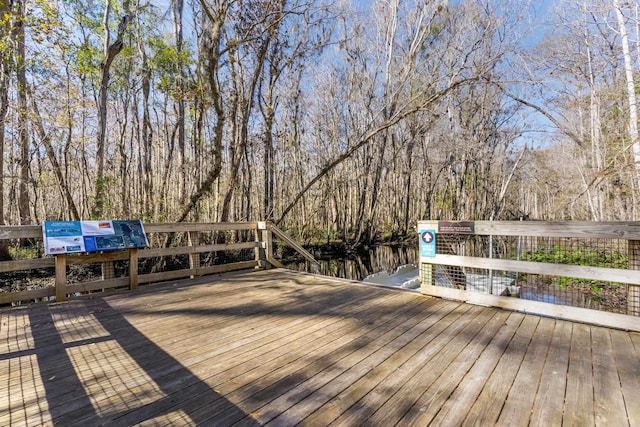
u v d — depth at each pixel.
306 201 18.95
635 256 2.89
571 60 11.07
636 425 1.67
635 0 8.99
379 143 17.83
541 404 1.85
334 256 15.03
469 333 2.90
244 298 4.09
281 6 8.36
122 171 12.97
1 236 3.57
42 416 1.74
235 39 8.43
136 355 2.48
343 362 2.36
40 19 7.77
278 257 13.16
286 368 2.27
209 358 2.43
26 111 8.62
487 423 1.69
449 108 18.38
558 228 3.20
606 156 10.21
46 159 13.23
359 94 17.30
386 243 18.86
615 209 12.30
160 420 1.71
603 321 3.01
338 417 1.73
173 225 5.00
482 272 5.20
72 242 3.96
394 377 2.14
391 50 14.45
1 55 7.93
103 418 1.73
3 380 2.11
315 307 3.69
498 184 24.47
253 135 13.88
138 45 13.05
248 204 14.01
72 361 2.38
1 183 9.64
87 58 9.97
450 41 13.27
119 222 4.45
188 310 3.59
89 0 10.80
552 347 2.60
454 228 3.86
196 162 12.91
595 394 1.95
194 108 12.83
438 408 1.81
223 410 1.80
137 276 4.59
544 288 4.90
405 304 3.79
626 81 9.34
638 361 2.36
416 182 24.92
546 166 24.92
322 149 20.20
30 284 8.39
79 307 3.71
